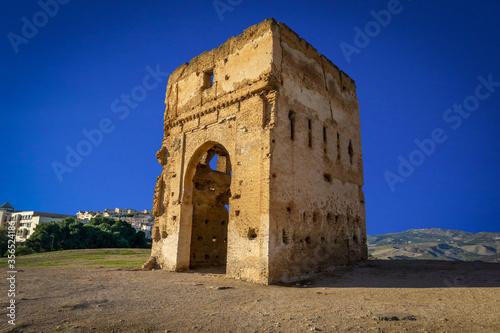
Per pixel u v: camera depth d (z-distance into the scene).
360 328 6.89
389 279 14.02
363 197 21.30
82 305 8.71
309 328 6.89
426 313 8.15
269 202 13.99
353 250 19.02
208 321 7.44
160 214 20.58
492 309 8.45
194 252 20.23
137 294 10.60
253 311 8.48
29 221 85.94
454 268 15.63
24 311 7.85
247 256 14.44
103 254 34.56
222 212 22.42
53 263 24.62
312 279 14.38
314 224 16.34
